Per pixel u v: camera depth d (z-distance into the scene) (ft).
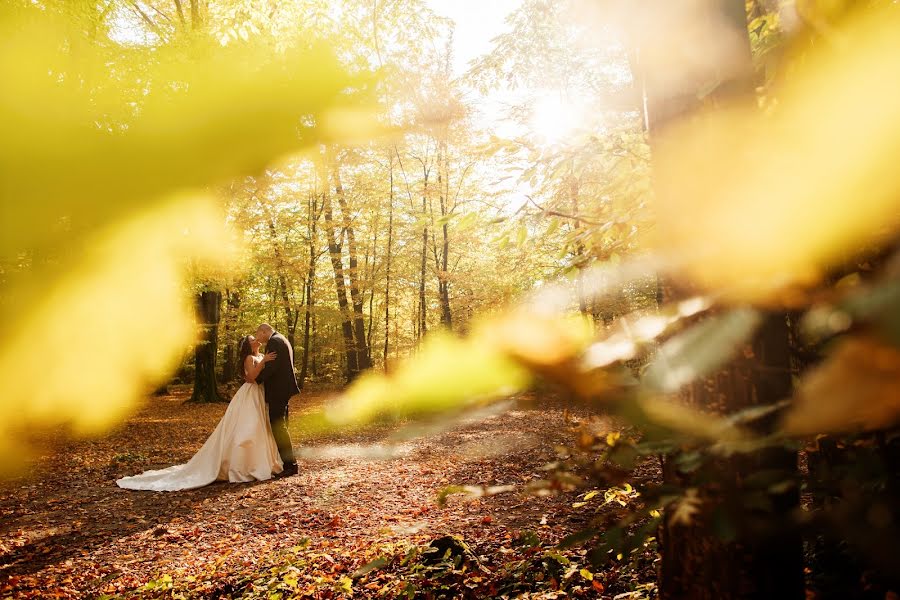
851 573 4.28
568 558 13.07
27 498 22.89
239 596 14.02
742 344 4.25
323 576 14.40
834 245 1.23
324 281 60.18
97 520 20.94
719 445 2.23
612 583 11.33
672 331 2.33
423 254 59.57
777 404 2.11
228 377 74.49
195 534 19.52
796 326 3.62
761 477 2.81
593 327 1.54
